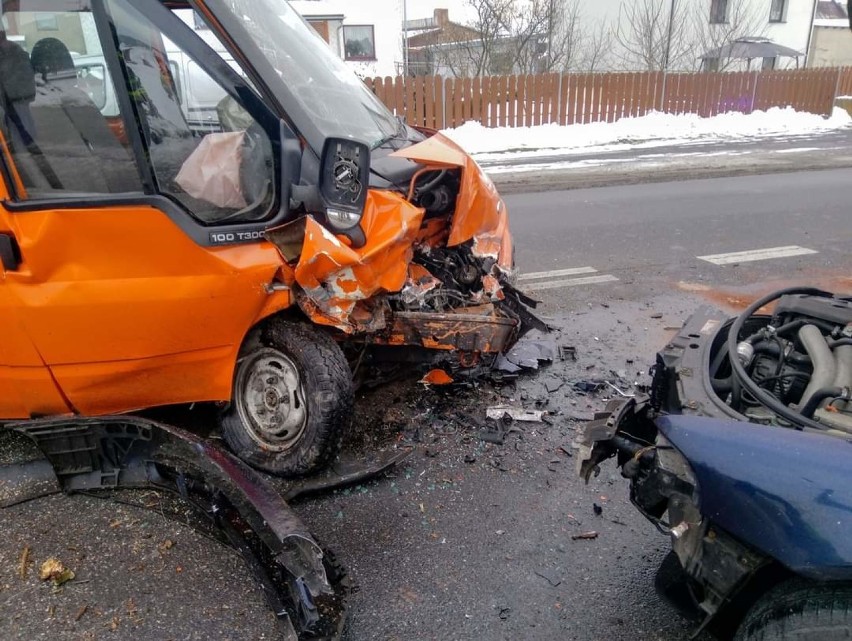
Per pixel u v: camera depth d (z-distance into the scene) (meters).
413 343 3.54
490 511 3.18
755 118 18.66
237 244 3.01
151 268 2.95
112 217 2.84
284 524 2.49
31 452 3.58
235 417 3.52
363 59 30.67
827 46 38.38
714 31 29.64
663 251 7.27
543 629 2.50
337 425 3.26
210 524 2.95
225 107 3.13
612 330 5.26
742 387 2.40
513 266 4.16
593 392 4.30
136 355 3.11
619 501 3.24
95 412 3.32
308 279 3.04
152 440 3.11
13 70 2.75
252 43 3.02
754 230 8.05
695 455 2.03
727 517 1.94
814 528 1.78
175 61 3.04
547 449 3.68
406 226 3.10
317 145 3.05
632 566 2.82
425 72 29.81
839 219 8.53
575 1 30.16
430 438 3.77
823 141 15.60
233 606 2.60
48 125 2.80
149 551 2.87
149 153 2.88
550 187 10.63
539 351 4.82
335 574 2.67
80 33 2.74
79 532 2.99
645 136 16.42
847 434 2.07
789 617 1.84
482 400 4.19
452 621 2.54
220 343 3.21
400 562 2.85
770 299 2.88
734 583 1.98
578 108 16.94
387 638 2.46
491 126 16.20
